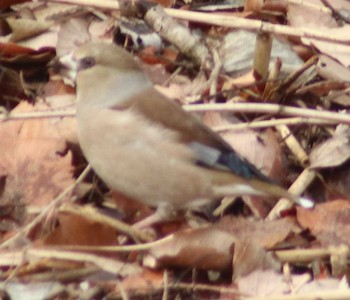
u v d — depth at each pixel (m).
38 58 12.10
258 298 9.36
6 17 12.76
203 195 9.93
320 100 12.16
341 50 12.56
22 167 10.73
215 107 11.09
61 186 10.59
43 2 12.95
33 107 11.46
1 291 9.50
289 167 11.39
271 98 11.94
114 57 9.88
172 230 10.27
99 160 9.93
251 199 10.76
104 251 9.88
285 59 12.62
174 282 9.73
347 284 9.61
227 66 12.40
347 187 11.14
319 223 10.45
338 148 11.23
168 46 12.56
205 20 12.24
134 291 9.60
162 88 11.84
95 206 10.73
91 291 9.54
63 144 10.91
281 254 10.12
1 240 10.14
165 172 9.77
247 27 11.99
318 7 13.30
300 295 9.41
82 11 12.85
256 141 11.25
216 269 9.88
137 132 9.70
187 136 9.77
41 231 10.23
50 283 9.59
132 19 12.62
